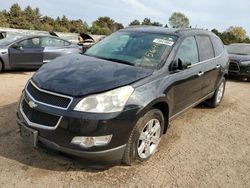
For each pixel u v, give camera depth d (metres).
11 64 10.03
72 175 3.73
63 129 3.46
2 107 5.93
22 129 3.79
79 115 3.43
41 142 3.62
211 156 4.56
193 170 4.10
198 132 5.49
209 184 3.81
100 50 5.08
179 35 5.12
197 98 5.71
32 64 10.52
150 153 4.24
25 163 3.89
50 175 3.70
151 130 4.17
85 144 3.46
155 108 4.13
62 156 3.67
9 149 4.20
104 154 3.55
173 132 5.38
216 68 6.28
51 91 3.60
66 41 11.67
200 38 5.84
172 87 4.47
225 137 5.36
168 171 4.02
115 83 3.71
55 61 4.50
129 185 3.63
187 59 5.09
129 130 3.67
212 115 6.56
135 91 3.77
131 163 3.98
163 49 4.74
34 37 10.67
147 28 5.54
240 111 7.06
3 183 3.46
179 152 4.59
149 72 4.18
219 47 6.82
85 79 3.76
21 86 8.05
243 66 11.22
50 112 3.51
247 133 5.64
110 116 3.49
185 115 6.40
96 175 3.77
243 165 4.36
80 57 4.69
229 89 9.66
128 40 5.11
